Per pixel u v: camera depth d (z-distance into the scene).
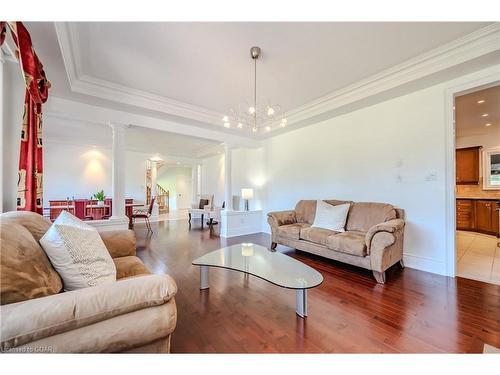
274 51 2.29
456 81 2.55
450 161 2.63
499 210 4.39
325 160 4.04
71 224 1.39
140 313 0.88
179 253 3.60
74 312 0.77
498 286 2.32
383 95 3.00
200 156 7.74
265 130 4.72
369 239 2.51
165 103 3.52
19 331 0.69
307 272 1.99
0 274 0.79
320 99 3.51
